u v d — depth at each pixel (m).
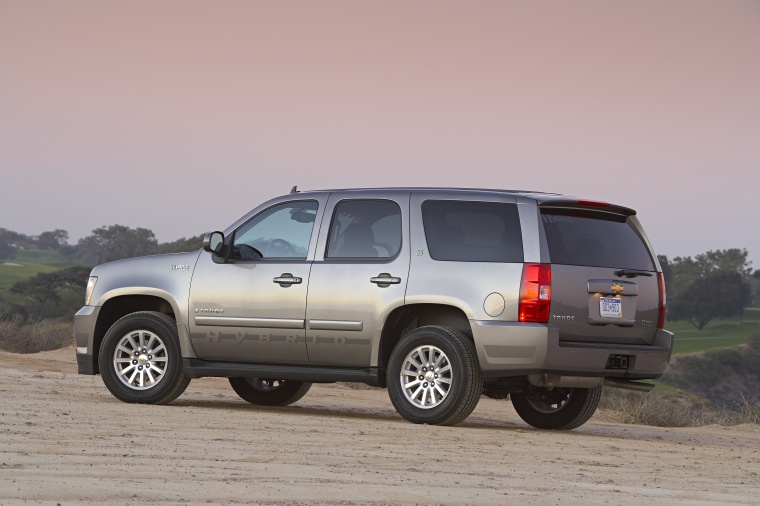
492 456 10.52
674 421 20.27
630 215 13.76
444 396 12.98
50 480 7.48
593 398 14.40
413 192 13.59
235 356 14.27
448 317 13.50
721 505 8.08
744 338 165.88
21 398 14.30
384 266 13.42
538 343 12.58
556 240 12.98
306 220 14.12
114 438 10.23
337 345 13.60
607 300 13.16
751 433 17.38
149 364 14.67
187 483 7.73
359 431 12.07
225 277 14.30
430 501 7.54
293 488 7.75
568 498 8.02
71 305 135.38
